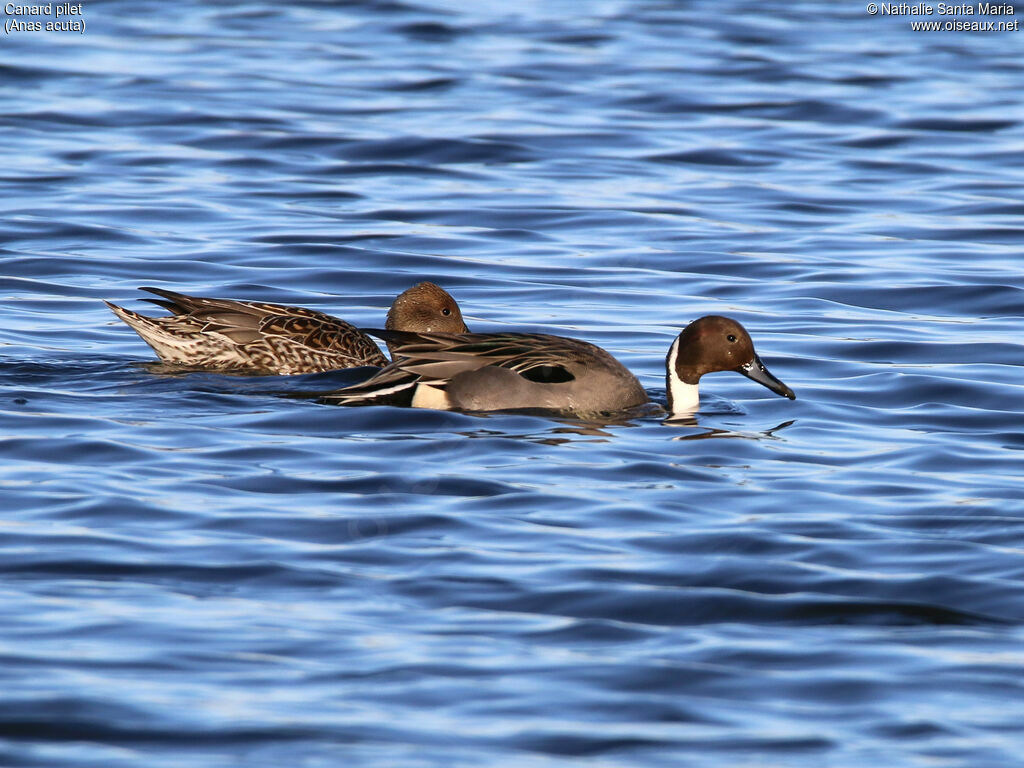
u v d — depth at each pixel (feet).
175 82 100.12
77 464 38.52
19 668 26.02
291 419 44.32
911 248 69.77
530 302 61.26
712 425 45.52
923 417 45.98
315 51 111.34
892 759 23.71
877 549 33.19
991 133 92.99
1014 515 35.50
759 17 129.08
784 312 60.13
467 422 44.83
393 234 70.79
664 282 64.49
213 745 23.61
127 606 29.04
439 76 104.27
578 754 23.72
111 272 63.57
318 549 32.58
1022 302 61.11
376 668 26.58
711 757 23.70
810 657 27.53
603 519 35.14
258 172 81.35
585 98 99.40
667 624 29.04
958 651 27.86
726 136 91.25
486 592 30.35
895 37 122.21
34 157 81.97
